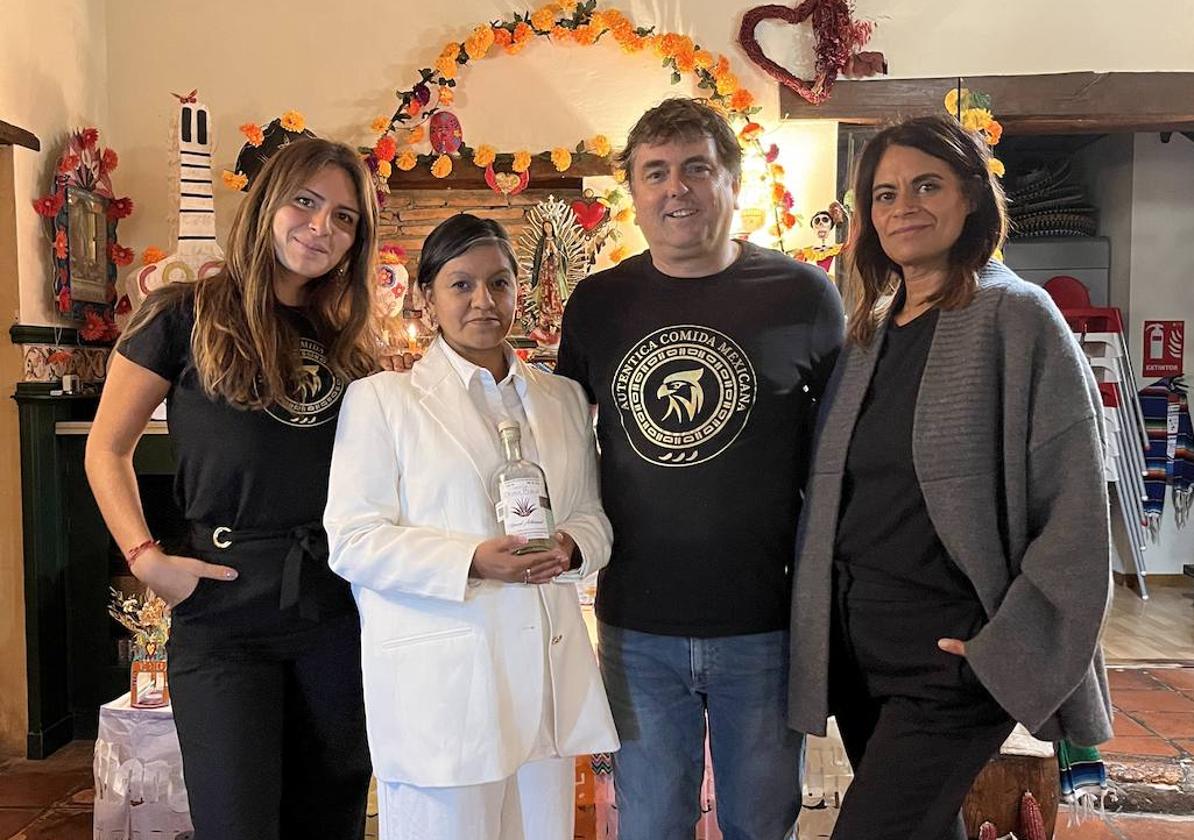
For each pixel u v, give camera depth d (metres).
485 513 1.63
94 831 2.53
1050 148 6.18
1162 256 5.52
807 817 2.56
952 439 1.52
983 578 1.50
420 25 3.69
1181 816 2.91
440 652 1.59
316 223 1.65
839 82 3.70
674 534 1.75
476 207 3.78
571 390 1.84
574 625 1.71
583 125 3.71
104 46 3.72
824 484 1.68
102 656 3.46
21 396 3.25
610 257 3.65
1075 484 1.45
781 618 1.78
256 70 3.70
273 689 1.68
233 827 1.60
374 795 2.56
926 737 1.54
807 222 3.75
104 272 3.61
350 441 1.64
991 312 1.53
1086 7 3.68
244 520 1.67
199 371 1.63
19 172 3.24
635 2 3.69
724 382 1.76
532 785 1.68
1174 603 5.14
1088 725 1.54
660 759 1.80
